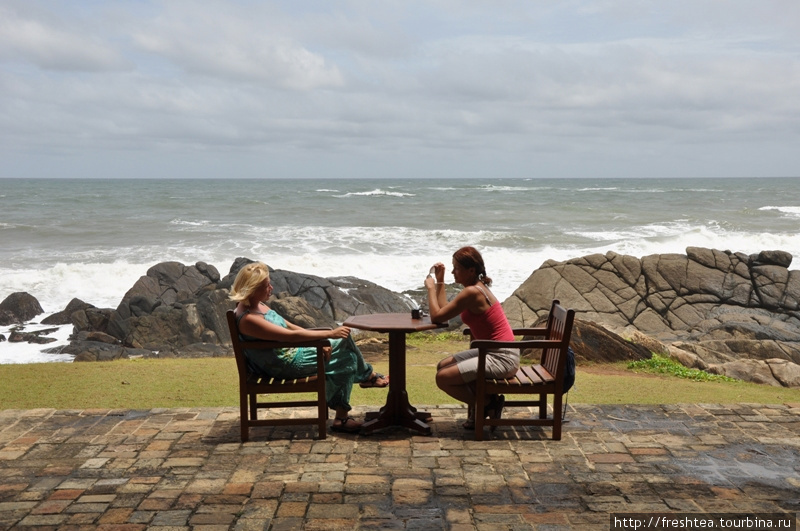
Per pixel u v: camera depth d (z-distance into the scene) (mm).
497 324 5465
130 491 4438
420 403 6910
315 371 5473
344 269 24734
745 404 6512
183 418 6031
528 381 5352
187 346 15367
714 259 16750
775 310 15852
